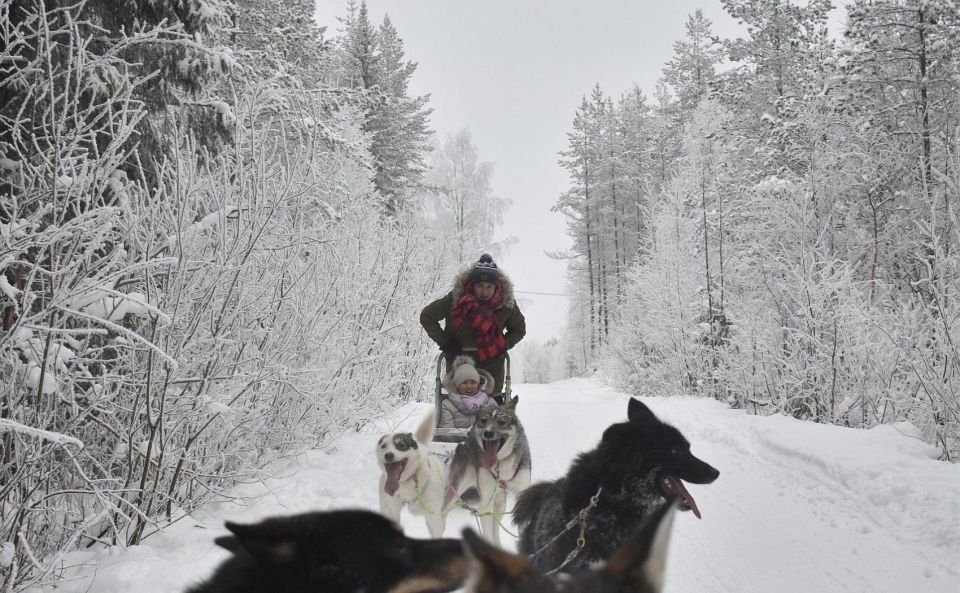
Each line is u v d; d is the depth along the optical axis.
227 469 6.72
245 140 7.03
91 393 5.22
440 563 1.87
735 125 20.77
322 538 1.82
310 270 7.45
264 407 6.83
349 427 9.30
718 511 6.34
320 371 7.65
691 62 40.75
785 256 12.48
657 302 19.55
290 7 20.98
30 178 4.49
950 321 8.18
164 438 5.62
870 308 10.30
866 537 5.30
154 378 5.35
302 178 6.66
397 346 10.45
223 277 5.75
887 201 13.95
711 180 19.61
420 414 11.81
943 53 14.01
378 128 31.91
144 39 4.92
